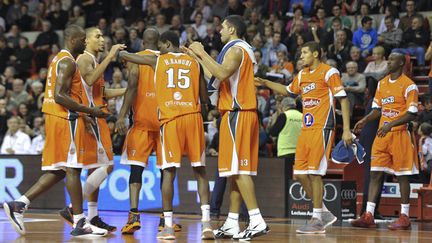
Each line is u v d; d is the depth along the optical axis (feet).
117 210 63.26
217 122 63.87
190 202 61.41
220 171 38.63
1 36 99.50
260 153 65.72
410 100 48.47
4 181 67.56
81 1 104.06
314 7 87.25
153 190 62.13
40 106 80.23
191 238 39.88
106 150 42.39
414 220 57.21
